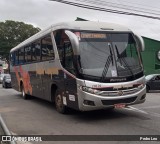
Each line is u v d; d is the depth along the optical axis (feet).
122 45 36.37
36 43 50.03
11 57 74.08
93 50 34.99
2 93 78.74
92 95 33.27
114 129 30.91
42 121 36.42
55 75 40.70
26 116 40.34
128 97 34.50
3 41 216.13
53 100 43.37
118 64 35.01
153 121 34.60
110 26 37.27
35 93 52.42
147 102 52.80
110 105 33.78
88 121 35.42
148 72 119.85
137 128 31.07
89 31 35.73
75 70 34.30
